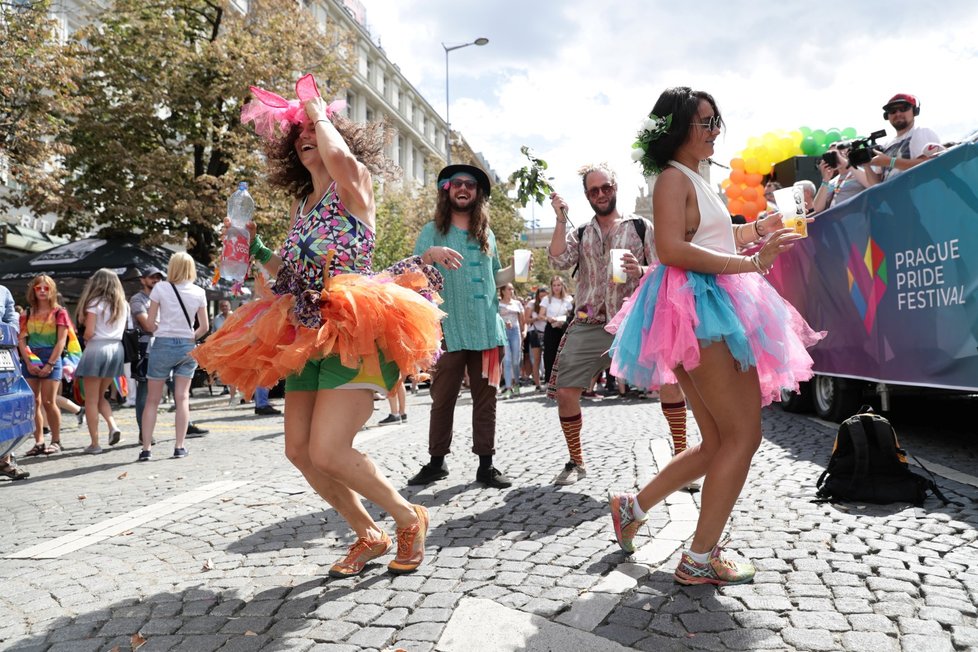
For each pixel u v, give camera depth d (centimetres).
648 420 721
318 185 285
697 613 235
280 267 273
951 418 661
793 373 273
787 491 386
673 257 252
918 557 277
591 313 440
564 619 236
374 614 246
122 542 346
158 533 361
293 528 362
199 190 1728
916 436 570
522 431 696
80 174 1819
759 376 268
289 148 296
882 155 592
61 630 243
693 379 258
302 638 229
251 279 303
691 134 262
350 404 266
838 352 618
